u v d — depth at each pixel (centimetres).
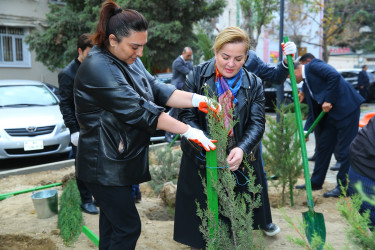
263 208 260
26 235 321
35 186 501
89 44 329
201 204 242
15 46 1608
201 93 245
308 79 442
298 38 2127
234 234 213
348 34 2005
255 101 244
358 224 141
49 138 621
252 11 1253
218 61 229
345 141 423
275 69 340
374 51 2939
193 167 246
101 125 196
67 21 1288
